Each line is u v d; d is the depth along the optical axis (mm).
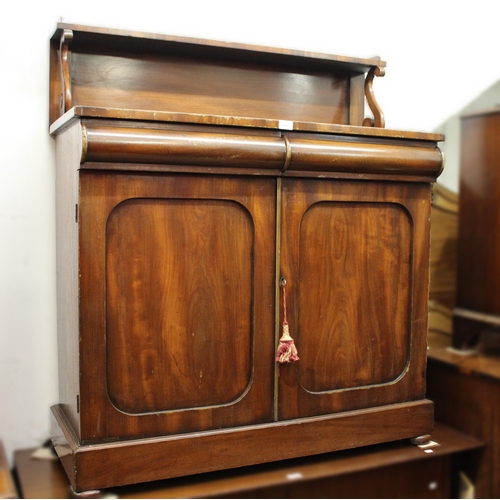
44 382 1260
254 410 1072
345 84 1382
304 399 1108
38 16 1211
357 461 1219
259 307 1066
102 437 972
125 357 986
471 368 1519
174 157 964
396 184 1163
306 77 1343
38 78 1217
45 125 1227
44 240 1240
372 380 1174
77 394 978
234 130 1011
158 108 1225
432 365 1646
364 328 1160
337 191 1112
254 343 1066
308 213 1102
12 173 1210
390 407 1180
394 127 1604
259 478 1144
